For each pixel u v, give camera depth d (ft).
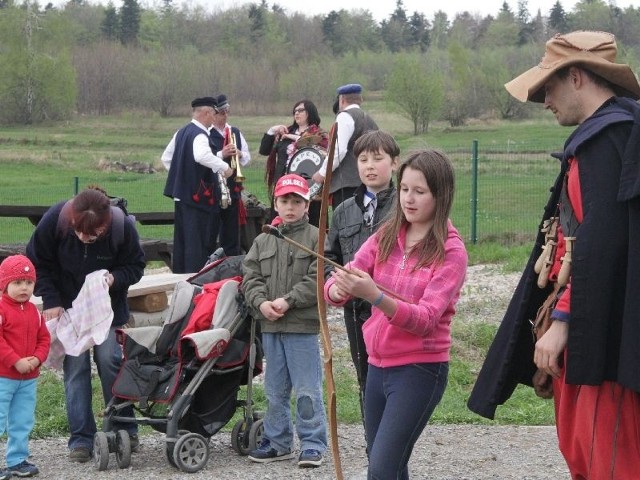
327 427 26.99
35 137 213.87
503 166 77.10
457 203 68.49
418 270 16.21
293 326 23.12
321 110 260.83
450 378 32.63
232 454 24.79
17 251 42.22
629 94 15.29
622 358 13.93
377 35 429.38
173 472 23.13
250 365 23.97
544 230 15.43
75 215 22.75
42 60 258.37
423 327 15.51
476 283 47.60
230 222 42.78
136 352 23.98
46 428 27.02
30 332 22.94
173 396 23.18
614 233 14.03
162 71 271.08
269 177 43.52
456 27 431.43
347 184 35.24
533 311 15.55
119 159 158.30
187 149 40.19
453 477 22.62
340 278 15.29
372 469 15.92
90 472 23.24
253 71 280.72
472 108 238.48
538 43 337.72
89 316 23.43
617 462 14.40
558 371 14.74
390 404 16.08
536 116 239.91
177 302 24.21
